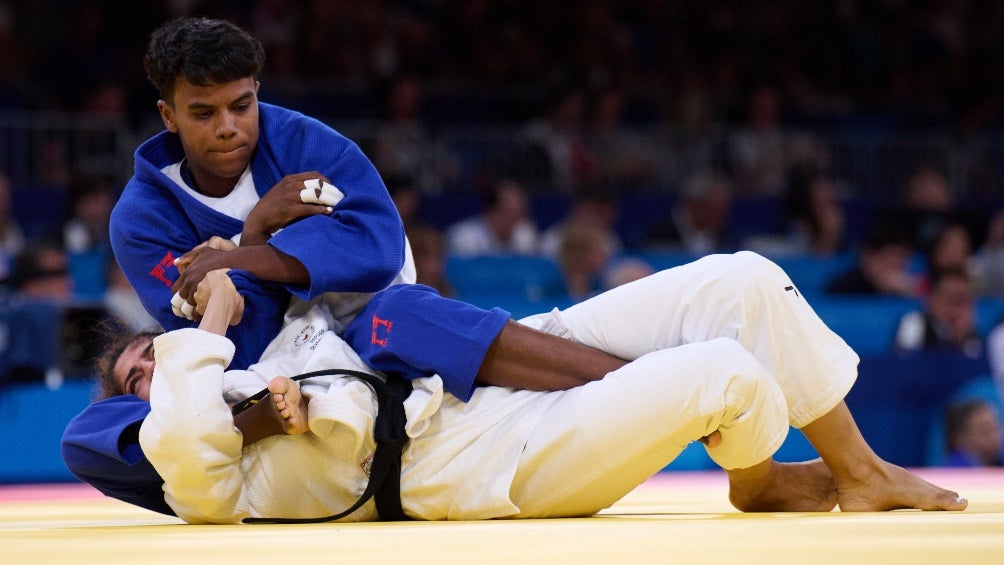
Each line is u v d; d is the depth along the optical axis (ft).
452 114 81.76
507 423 21.72
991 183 82.58
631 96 86.33
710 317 21.79
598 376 21.97
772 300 21.63
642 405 20.61
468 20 90.33
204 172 23.63
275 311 22.99
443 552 14.61
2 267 59.72
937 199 77.10
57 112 72.79
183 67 22.35
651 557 13.83
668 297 22.20
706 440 21.30
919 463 52.70
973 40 100.17
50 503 31.78
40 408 46.21
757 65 94.48
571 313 23.20
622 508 24.88
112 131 69.92
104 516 25.54
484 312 22.09
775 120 85.97
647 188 78.64
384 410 21.39
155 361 21.26
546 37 91.25
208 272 22.07
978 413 50.80
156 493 22.90
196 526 20.83
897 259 62.75
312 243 22.49
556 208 74.23
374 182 23.56
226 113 22.77
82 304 46.75
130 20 79.51
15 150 68.54
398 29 86.89
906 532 16.38
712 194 72.02
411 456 21.74
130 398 22.99
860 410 52.31
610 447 20.92
